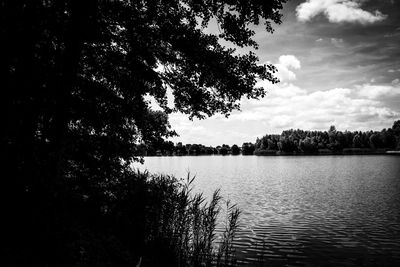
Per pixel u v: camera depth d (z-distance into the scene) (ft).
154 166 279.69
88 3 18.38
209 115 29.48
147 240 28.76
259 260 38.45
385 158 351.25
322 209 72.95
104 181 31.55
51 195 15.90
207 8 23.49
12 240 13.25
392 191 99.35
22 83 14.42
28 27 14.08
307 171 196.03
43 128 18.35
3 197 14.01
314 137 547.90
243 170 222.07
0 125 14.21
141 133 33.19
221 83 25.89
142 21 22.62
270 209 73.97
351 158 373.20
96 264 16.69
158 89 28.27
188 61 25.31
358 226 56.24
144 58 24.70
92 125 26.99
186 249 29.81
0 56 13.61
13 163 14.60
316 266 37.37
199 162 394.32
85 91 24.32
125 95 27.43
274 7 20.72
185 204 30.91
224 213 67.77
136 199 30.27
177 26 23.34
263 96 25.89
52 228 15.07
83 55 23.47
